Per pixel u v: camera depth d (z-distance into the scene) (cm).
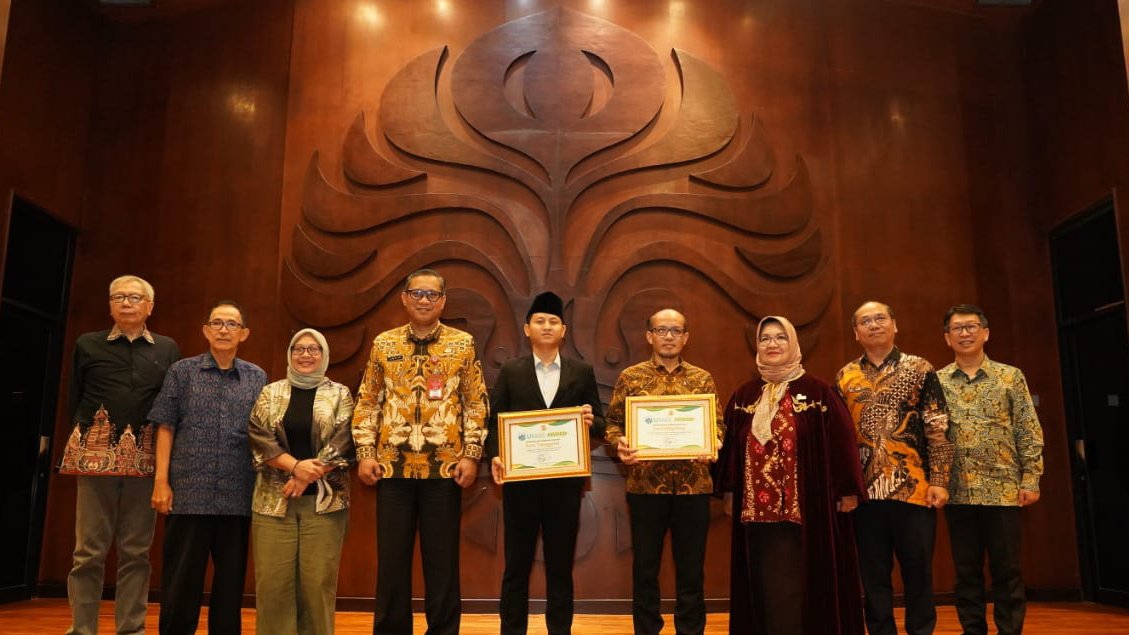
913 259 579
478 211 550
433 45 577
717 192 557
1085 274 575
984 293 593
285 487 309
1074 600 568
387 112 563
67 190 607
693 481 369
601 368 532
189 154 610
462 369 338
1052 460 585
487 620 479
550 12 573
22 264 577
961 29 626
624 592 509
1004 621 358
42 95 588
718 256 551
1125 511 543
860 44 601
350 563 520
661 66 567
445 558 320
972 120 615
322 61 579
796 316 547
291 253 561
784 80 581
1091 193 556
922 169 595
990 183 610
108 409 351
